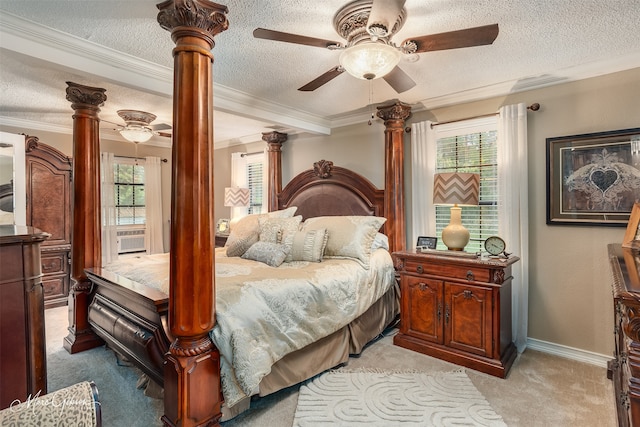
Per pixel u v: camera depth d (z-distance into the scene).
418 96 3.45
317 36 2.15
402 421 1.99
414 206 3.64
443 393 2.28
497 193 3.17
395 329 3.54
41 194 4.20
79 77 2.80
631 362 1.10
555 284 2.91
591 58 2.56
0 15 1.86
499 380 2.46
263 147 5.38
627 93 2.58
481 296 2.63
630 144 2.55
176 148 1.73
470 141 3.34
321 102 3.61
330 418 2.01
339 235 3.23
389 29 1.68
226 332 1.85
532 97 3.01
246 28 2.05
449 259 2.77
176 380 1.76
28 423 0.87
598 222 2.68
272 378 2.17
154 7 1.82
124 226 5.52
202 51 1.74
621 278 1.30
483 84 3.12
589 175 2.72
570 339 2.85
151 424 1.99
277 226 3.40
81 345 2.97
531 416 2.04
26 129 4.36
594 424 1.96
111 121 4.41
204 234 1.76
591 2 1.81
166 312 2.01
